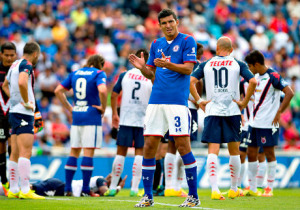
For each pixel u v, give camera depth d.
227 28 79.88
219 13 81.00
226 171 43.69
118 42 69.69
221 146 46.66
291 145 53.59
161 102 19.94
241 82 30.41
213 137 25.05
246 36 79.44
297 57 77.50
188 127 19.95
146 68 20.08
